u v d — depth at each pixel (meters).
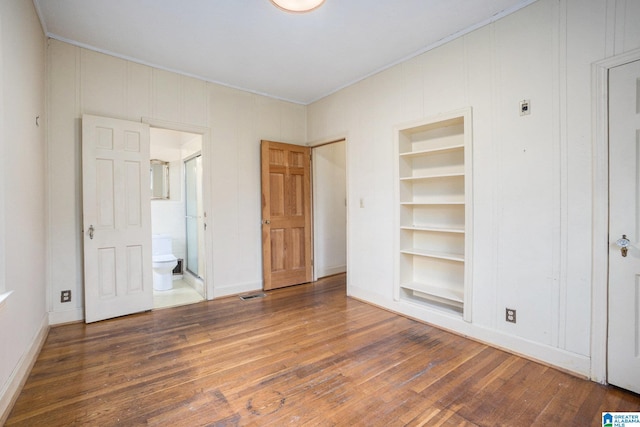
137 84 3.27
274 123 4.32
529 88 2.29
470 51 2.64
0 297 1.60
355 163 3.79
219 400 1.81
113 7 2.38
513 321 2.40
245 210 4.07
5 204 1.71
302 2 2.23
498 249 2.48
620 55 1.89
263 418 1.65
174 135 4.95
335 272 5.08
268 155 4.16
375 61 3.25
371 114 3.56
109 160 3.04
